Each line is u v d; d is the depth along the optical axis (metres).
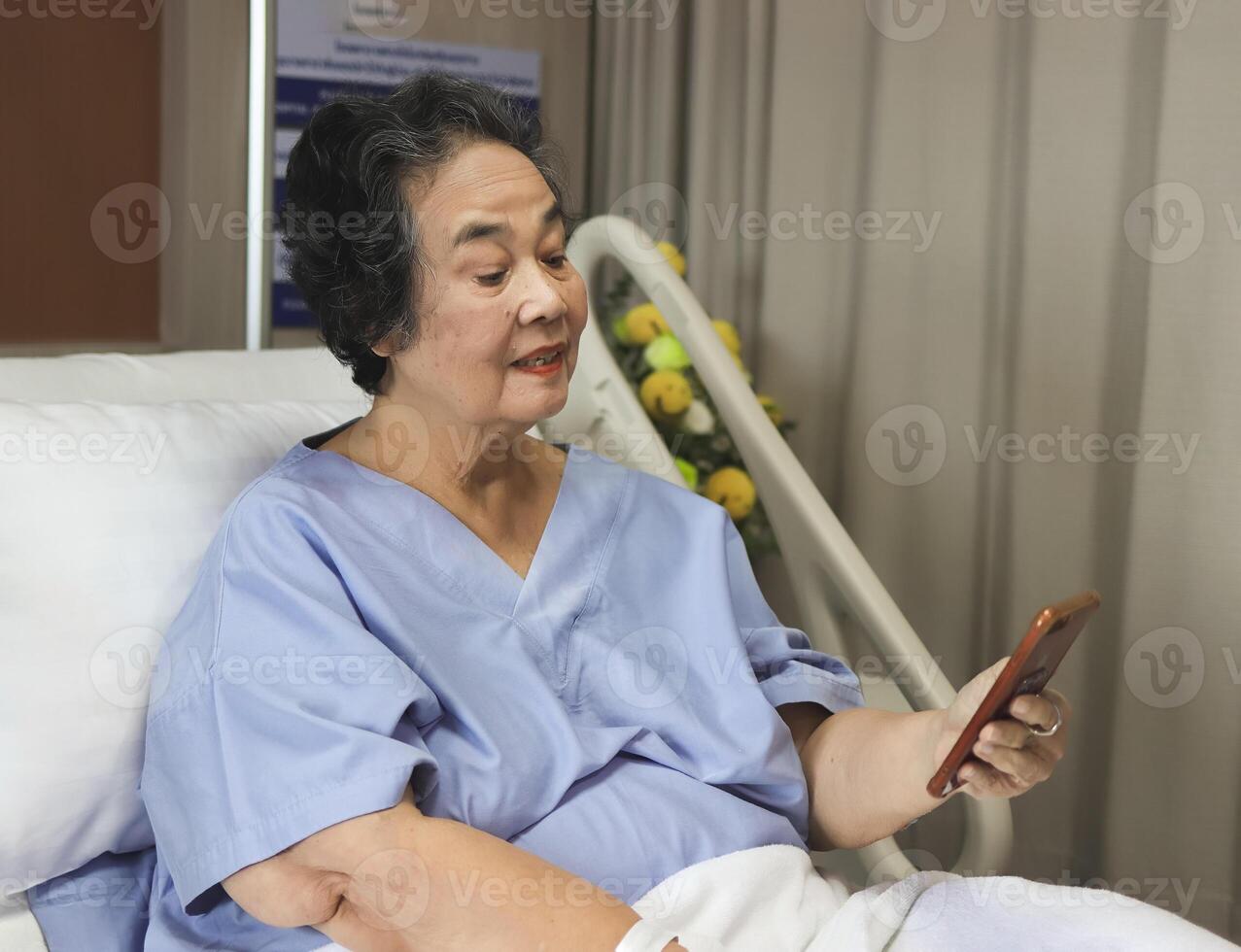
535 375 1.24
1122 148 2.03
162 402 1.56
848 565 1.80
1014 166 2.19
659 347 2.23
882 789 1.31
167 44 2.26
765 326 2.56
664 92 2.67
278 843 1.04
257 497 1.20
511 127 1.27
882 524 2.39
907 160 2.30
